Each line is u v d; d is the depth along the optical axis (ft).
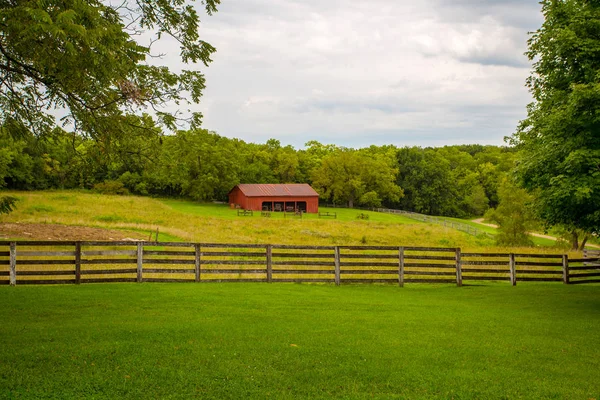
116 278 49.42
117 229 104.37
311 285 55.11
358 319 36.81
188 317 34.60
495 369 25.50
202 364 24.45
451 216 375.45
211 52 37.17
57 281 46.80
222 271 53.31
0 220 95.14
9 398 19.70
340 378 23.40
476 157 462.19
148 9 34.91
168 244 51.42
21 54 27.20
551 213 50.96
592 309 45.32
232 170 283.79
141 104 33.04
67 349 25.76
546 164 47.91
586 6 50.29
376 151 454.40
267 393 21.35
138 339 28.14
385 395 21.48
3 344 26.27
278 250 94.32
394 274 71.05
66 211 123.44
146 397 20.51
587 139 44.50
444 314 40.50
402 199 373.40
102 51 25.38
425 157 388.37
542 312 43.34
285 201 260.42
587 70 47.21
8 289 42.73
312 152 458.09
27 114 33.06
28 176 196.13
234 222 166.71
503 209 154.20
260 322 34.06
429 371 24.77
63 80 28.27
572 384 23.70
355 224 191.52
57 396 20.16
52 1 23.00
